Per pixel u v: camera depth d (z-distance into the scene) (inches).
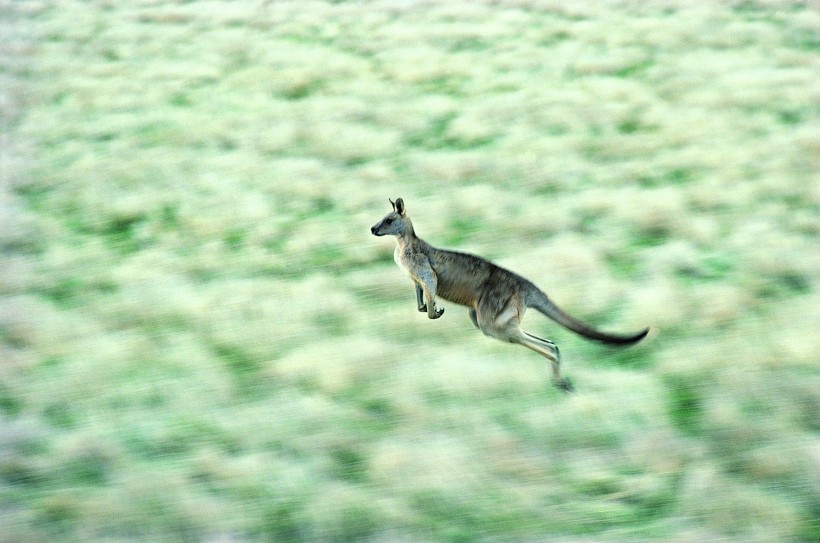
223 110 1341.0
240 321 731.4
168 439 589.3
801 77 1342.3
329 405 613.6
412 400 610.5
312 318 730.2
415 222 931.3
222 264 853.2
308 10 1838.1
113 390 645.3
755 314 716.7
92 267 865.5
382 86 1413.6
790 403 590.6
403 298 757.3
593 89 1349.7
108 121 1309.1
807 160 1055.0
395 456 550.6
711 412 586.9
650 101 1282.0
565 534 495.8
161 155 1176.2
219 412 615.5
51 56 1621.6
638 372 644.1
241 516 513.7
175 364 674.2
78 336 719.7
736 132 1159.0
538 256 824.3
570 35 1619.1
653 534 490.6
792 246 844.0
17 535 500.7
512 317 613.6
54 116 1339.8
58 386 649.6
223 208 993.5
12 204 1034.7
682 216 913.5
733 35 1560.0
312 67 1496.1
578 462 551.5
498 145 1160.2
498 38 1624.0
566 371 644.7
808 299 740.7
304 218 961.5
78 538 499.2
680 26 1619.1
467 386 621.9
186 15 1827.0
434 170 1072.2
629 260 839.1
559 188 1019.9
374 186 1037.2
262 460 561.6
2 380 656.4
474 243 878.4
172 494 528.4
